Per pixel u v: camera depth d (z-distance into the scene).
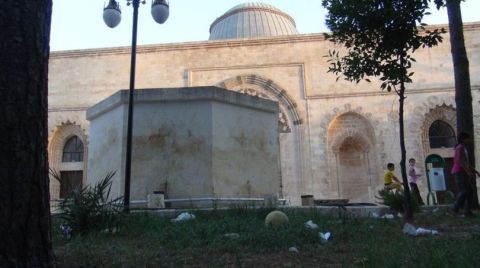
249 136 13.12
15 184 3.24
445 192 16.89
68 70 30.22
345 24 8.00
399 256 4.67
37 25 3.49
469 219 8.98
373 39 8.07
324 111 27.91
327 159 27.22
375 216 9.55
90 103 29.53
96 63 30.17
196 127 12.23
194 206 10.97
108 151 13.08
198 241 5.96
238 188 12.38
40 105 3.46
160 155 12.17
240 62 29.38
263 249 5.49
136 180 12.04
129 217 7.71
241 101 13.06
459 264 4.17
